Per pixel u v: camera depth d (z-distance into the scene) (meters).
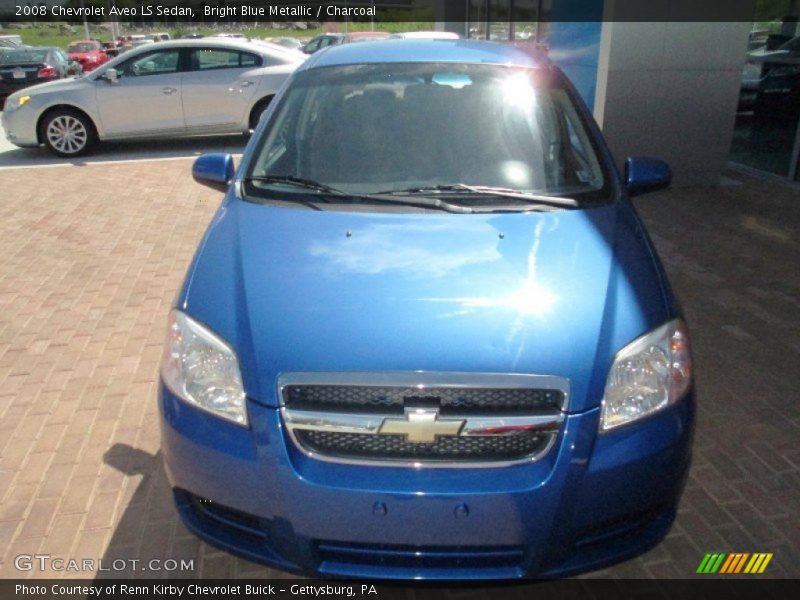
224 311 2.34
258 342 2.20
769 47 8.05
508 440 2.09
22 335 4.53
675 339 2.34
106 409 3.67
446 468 2.07
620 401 2.16
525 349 2.13
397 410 2.08
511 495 2.05
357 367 2.11
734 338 4.38
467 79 3.44
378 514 2.07
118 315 4.82
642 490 2.16
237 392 2.17
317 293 2.34
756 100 8.31
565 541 2.13
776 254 5.79
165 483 3.09
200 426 2.21
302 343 2.17
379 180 3.02
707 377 3.92
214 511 2.31
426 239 2.62
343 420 2.07
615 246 2.62
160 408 2.35
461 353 2.12
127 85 10.23
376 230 2.69
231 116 10.56
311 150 3.18
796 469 3.15
